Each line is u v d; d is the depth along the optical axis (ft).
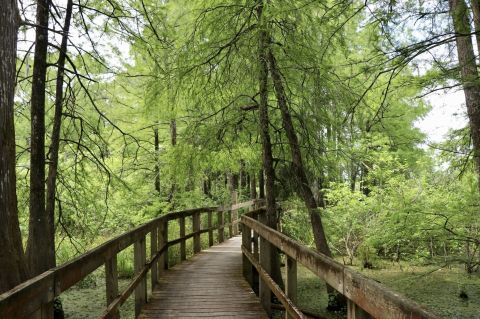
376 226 41.16
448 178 29.89
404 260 46.32
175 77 28.66
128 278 38.81
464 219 30.45
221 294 22.18
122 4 27.94
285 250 13.25
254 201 59.00
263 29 23.65
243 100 33.14
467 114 20.59
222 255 37.45
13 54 12.11
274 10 20.22
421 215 31.60
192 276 27.22
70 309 29.58
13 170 12.05
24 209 30.09
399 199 36.09
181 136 33.91
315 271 9.86
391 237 37.24
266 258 18.74
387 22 16.88
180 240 32.91
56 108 27.76
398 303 5.61
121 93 42.70
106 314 11.67
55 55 30.42
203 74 28.37
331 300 31.89
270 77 29.40
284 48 26.45
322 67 23.61
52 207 27.25
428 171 38.70
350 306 7.72
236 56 28.04
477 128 20.92
